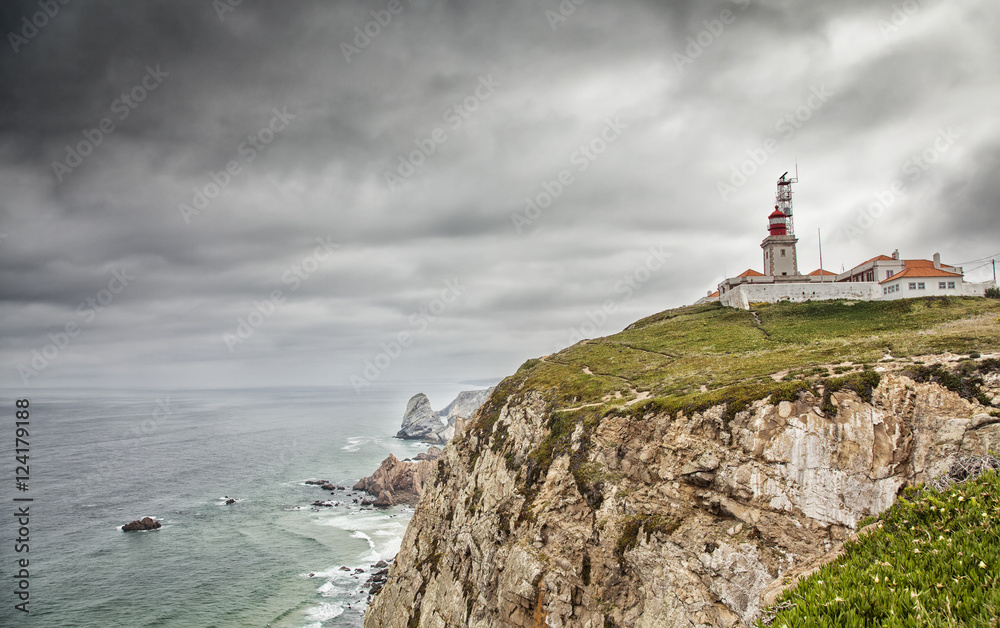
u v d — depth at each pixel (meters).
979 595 11.09
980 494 14.66
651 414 45.03
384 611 63.81
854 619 11.74
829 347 53.38
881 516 17.08
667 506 39.31
